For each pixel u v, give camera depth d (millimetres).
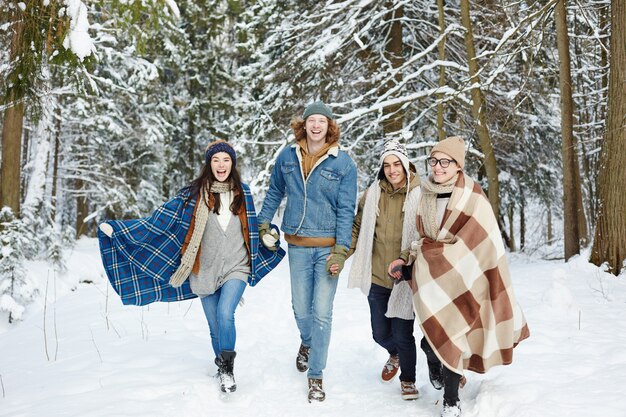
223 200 3604
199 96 19594
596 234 7875
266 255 3881
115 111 14625
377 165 11758
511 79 11227
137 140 17516
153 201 17891
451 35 10797
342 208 3580
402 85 9367
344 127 10781
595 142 15078
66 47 3963
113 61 13602
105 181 16125
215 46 19656
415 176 3492
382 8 10180
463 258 2955
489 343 2900
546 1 9711
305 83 11062
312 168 3631
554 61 11781
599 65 14547
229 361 3395
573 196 9398
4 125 9148
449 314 2943
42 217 10438
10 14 3973
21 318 7719
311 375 3479
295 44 11430
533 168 13742
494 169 9562
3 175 9109
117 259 3658
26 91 4746
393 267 3242
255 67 14055
